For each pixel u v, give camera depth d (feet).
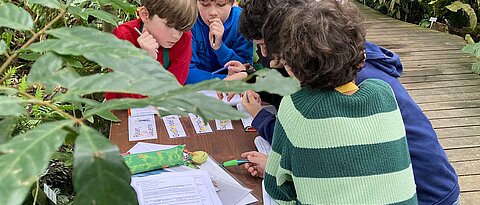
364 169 3.51
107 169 1.55
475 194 7.92
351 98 3.61
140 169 4.47
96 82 1.77
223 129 5.43
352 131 3.51
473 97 11.69
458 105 11.25
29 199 4.93
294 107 3.68
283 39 3.80
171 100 1.65
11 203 1.30
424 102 11.43
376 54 4.80
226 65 6.89
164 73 1.85
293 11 3.95
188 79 6.93
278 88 1.68
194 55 7.29
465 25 18.28
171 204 3.95
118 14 8.19
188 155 4.76
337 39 3.53
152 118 5.64
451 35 17.22
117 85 1.75
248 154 4.70
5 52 2.16
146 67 1.85
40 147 1.48
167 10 5.71
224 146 5.09
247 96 5.63
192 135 5.30
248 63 7.11
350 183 3.50
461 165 8.77
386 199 3.56
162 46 6.26
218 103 1.70
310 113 3.56
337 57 3.53
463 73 13.25
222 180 4.42
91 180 1.53
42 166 1.43
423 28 18.43
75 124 1.86
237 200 4.16
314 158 3.53
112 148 1.58
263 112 5.29
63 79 1.83
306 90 3.73
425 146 4.52
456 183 4.74
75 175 1.53
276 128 3.90
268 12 5.03
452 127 10.19
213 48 7.10
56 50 1.85
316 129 3.52
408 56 14.74
